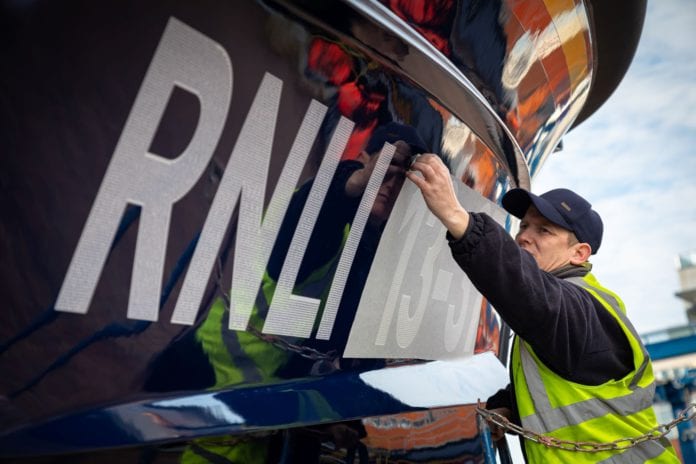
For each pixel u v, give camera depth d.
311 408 1.34
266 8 1.10
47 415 0.93
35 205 0.89
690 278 22.23
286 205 1.26
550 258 1.74
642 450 1.57
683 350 9.77
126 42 0.94
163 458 1.09
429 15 1.37
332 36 1.21
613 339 1.58
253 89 1.13
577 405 1.55
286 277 1.30
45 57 0.87
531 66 1.85
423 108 1.51
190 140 1.06
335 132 1.32
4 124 0.85
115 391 1.02
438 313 1.86
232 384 1.22
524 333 1.46
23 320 0.90
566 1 1.75
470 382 1.99
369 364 1.61
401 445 1.59
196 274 1.11
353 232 1.44
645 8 2.63
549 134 2.38
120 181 0.97
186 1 0.99
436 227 1.72
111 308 0.99
